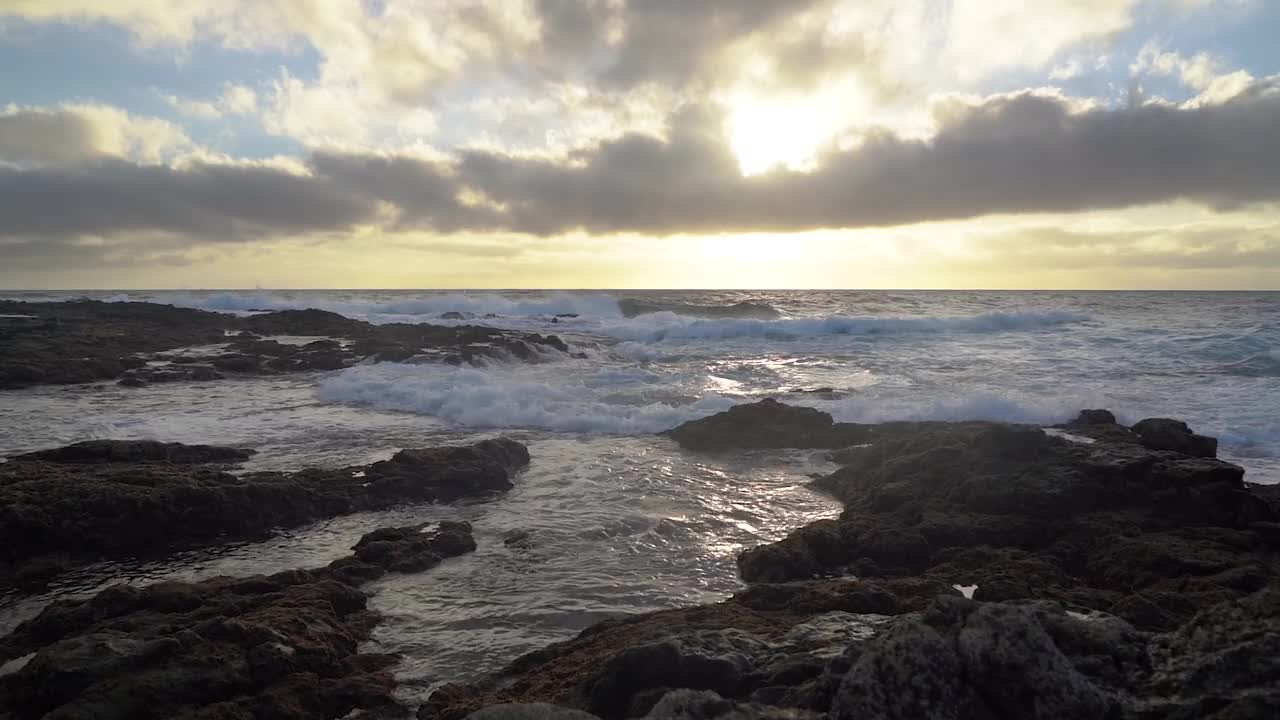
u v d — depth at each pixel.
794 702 5.12
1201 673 4.64
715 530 12.48
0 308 46.81
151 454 15.90
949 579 9.80
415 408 23.09
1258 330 33.91
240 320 45.69
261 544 12.28
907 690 4.56
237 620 7.82
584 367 31.42
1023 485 12.01
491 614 9.34
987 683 4.59
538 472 16.25
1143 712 4.50
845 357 32.66
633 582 10.33
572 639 8.29
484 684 7.42
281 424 20.84
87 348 33.28
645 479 15.64
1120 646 5.17
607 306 59.88
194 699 6.82
